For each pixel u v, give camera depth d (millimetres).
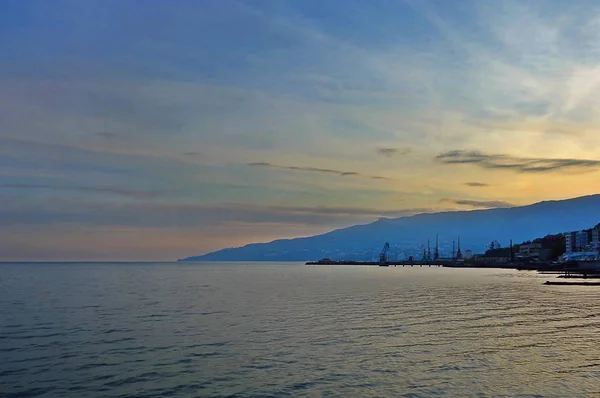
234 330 46125
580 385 27922
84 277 174500
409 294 92750
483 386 27656
